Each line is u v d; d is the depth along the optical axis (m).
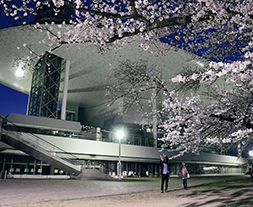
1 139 17.58
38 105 32.91
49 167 24.83
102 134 31.55
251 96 6.36
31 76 42.75
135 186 14.32
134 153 30.97
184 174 12.08
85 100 54.53
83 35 6.11
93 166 29.59
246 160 57.12
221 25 7.52
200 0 4.04
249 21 4.41
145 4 5.57
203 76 3.79
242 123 6.62
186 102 7.51
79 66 37.38
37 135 23.70
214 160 46.12
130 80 6.78
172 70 33.41
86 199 8.70
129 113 44.56
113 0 5.43
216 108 6.98
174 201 8.06
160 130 40.09
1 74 44.19
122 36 5.32
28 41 30.45
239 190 10.90
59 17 37.44
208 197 8.73
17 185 12.21
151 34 6.43
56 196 9.29
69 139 25.64
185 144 8.20
